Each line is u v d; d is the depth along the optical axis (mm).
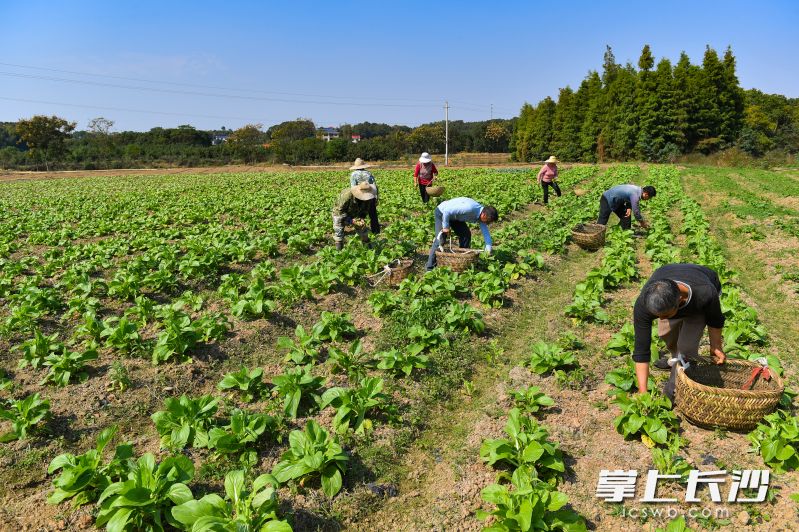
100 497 4227
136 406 6137
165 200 24078
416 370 6844
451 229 10703
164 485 4227
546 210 19219
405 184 27672
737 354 6492
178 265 11039
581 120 56594
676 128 49219
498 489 4305
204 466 4957
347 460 4859
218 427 5422
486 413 5883
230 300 9281
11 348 7469
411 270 10609
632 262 10820
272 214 18547
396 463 5242
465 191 22453
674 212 18688
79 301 8938
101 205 22500
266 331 8141
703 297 4898
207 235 14602
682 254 12273
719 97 49062
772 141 55219
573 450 5152
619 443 5188
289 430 5570
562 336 7539
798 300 9398
